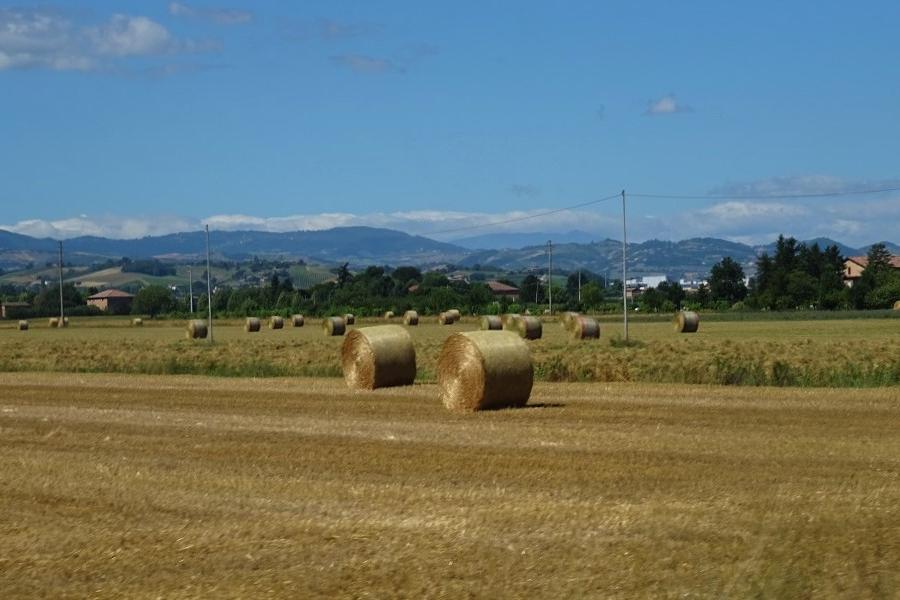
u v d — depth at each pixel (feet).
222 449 75.87
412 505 54.39
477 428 84.43
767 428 82.53
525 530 47.52
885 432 80.02
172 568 43.50
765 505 51.80
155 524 51.52
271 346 216.95
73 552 46.26
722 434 79.20
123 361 175.94
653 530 46.78
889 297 439.63
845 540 43.83
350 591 39.73
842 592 37.81
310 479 62.64
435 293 487.20
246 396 114.93
